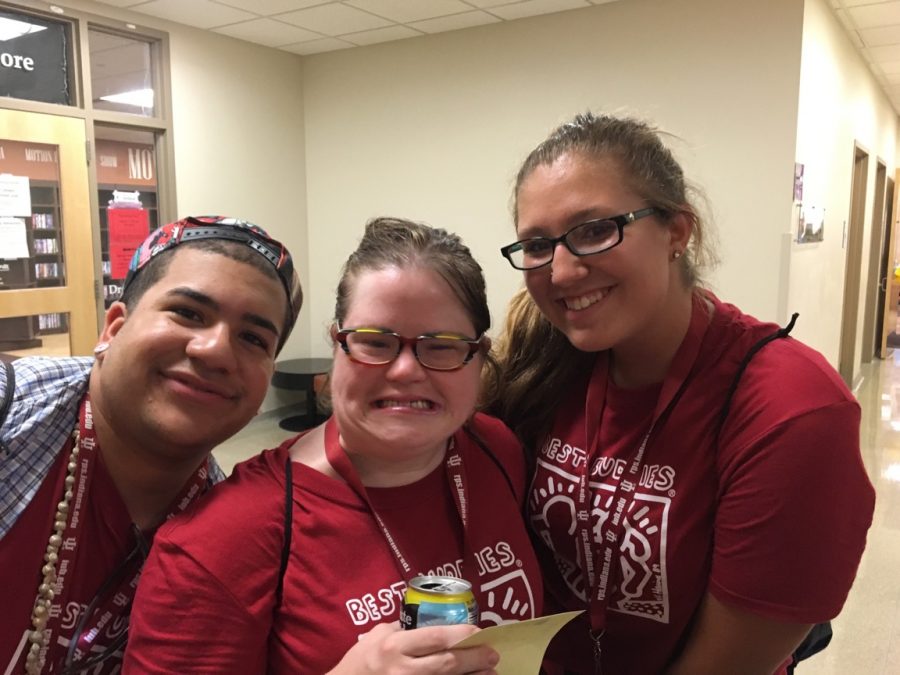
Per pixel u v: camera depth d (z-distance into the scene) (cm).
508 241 525
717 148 432
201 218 105
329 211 621
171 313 96
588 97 476
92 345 468
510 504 108
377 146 583
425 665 73
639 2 449
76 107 449
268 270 102
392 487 96
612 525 109
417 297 91
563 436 120
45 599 94
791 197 411
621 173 97
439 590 78
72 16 439
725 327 106
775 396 96
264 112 582
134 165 497
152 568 84
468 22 506
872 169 760
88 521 98
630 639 113
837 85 522
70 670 94
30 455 96
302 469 92
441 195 555
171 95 506
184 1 457
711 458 102
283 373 566
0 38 412
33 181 432
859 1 468
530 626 75
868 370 838
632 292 99
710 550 104
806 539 93
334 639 84
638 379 112
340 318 96
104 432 100
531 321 126
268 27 518
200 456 104
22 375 103
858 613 298
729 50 422
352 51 584
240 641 82
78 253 457
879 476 462
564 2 460
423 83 550
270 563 86
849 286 707
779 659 99
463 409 95
